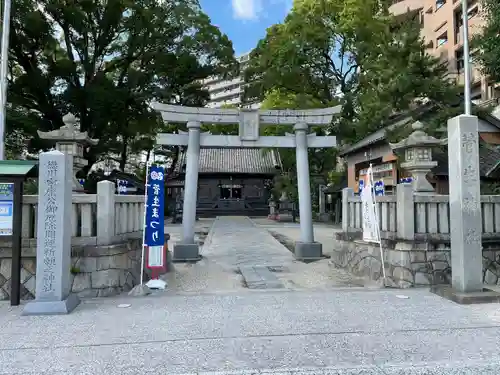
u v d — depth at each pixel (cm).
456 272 565
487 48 1052
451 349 363
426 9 2950
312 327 427
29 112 2027
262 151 3259
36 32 1830
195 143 1034
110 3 1991
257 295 584
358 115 2008
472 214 557
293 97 2492
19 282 532
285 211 2731
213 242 1370
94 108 1973
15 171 522
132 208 734
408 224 653
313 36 2312
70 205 534
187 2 2252
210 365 332
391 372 320
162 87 2336
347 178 2362
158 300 557
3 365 334
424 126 1252
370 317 463
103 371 322
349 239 830
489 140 1448
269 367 327
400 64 1441
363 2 2170
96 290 586
